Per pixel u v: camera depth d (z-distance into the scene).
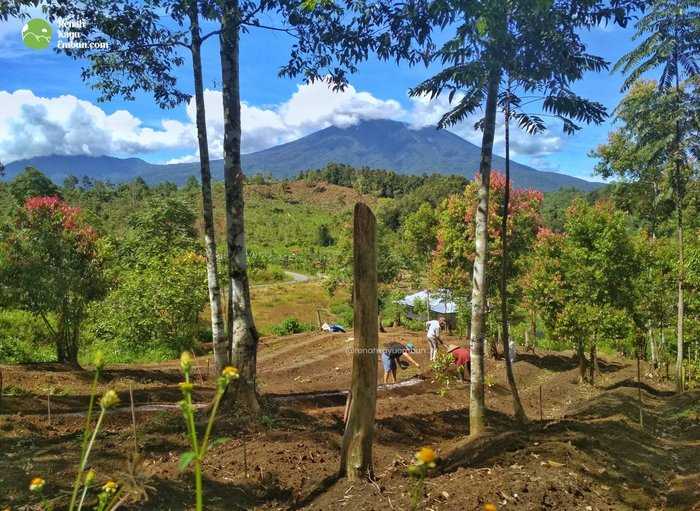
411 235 28.64
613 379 16.67
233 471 5.93
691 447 8.71
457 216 17.62
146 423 7.55
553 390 13.98
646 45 12.91
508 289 16.62
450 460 6.62
